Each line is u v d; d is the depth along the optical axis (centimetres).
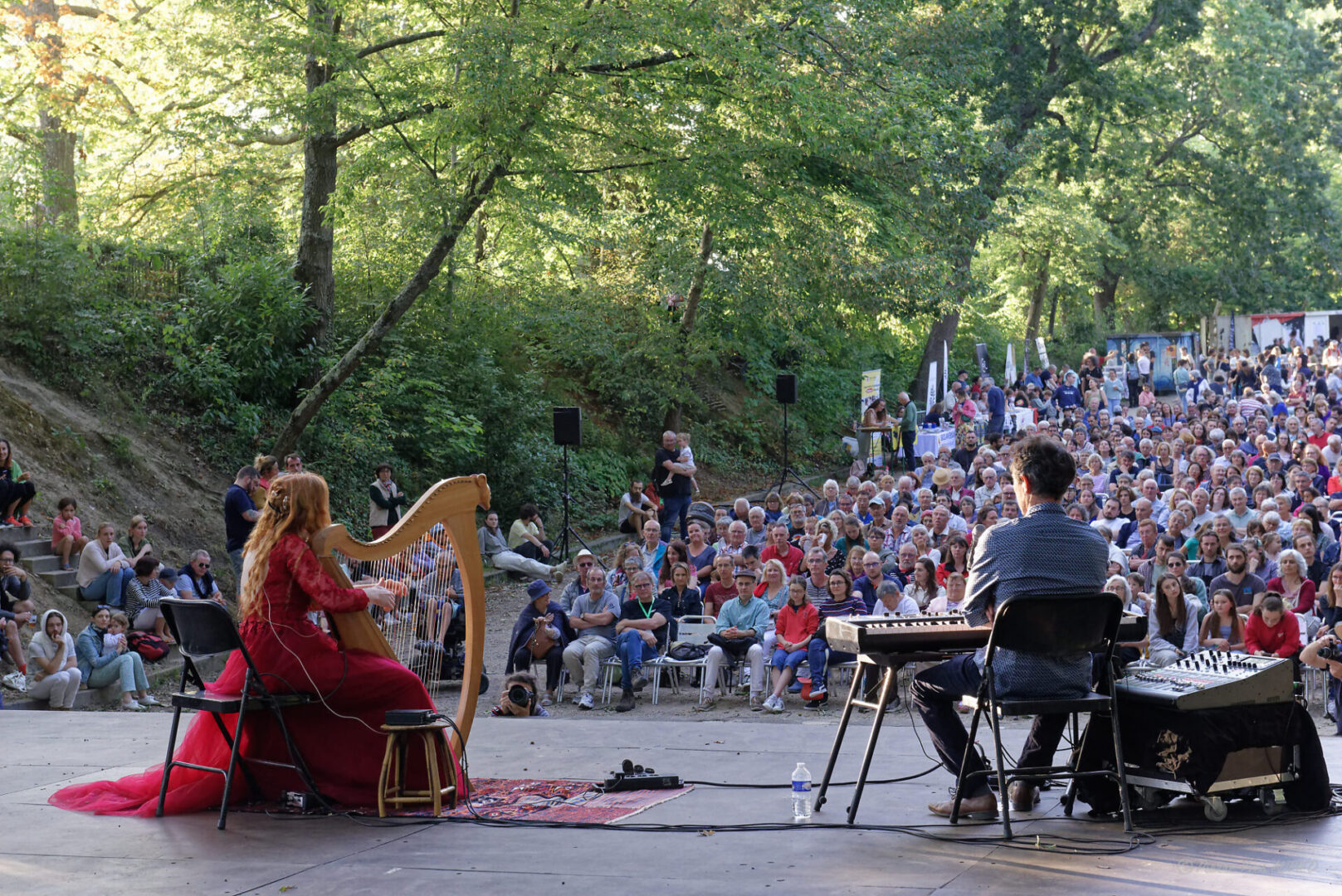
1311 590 1036
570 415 1752
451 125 1373
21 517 1262
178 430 1617
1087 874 384
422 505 550
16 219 1579
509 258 2141
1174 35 3434
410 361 1902
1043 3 3191
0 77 1822
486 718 754
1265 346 4244
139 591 1199
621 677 1120
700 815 489
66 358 1559
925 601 1117
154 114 1859
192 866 426
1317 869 388
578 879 396
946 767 485
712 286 2350
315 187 1775
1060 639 429
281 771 526
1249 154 4275
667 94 1502
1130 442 1939
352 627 529
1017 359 4125
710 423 2758
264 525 523
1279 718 472
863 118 1622
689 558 1298
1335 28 4291
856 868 400
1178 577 1018
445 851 439
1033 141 2722
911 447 2522
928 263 2231
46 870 424
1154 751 466
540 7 1369
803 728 700
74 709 1048
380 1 1574
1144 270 4322
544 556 1739
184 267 1789
